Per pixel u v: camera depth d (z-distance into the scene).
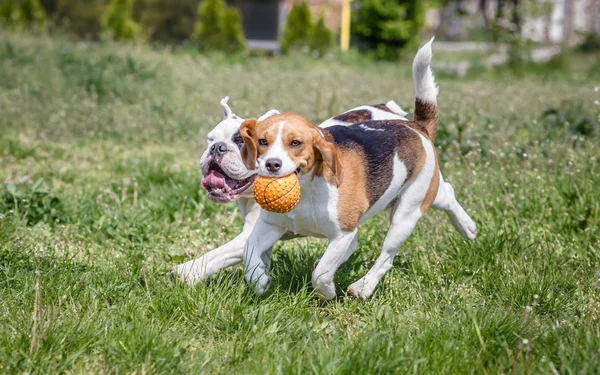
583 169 6.56
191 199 6.60
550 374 3.46
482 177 6.60
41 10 21.69
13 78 12.34
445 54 26.77
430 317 4.23
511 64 19.98
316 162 3.96
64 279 4.49
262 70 16.53
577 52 22.09
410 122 4.84
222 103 5.22
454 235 5.48
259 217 4.39
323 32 22.64
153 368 3.53
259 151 3.84
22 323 3.82
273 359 3.61
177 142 9.53
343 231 4.20
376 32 23.98
